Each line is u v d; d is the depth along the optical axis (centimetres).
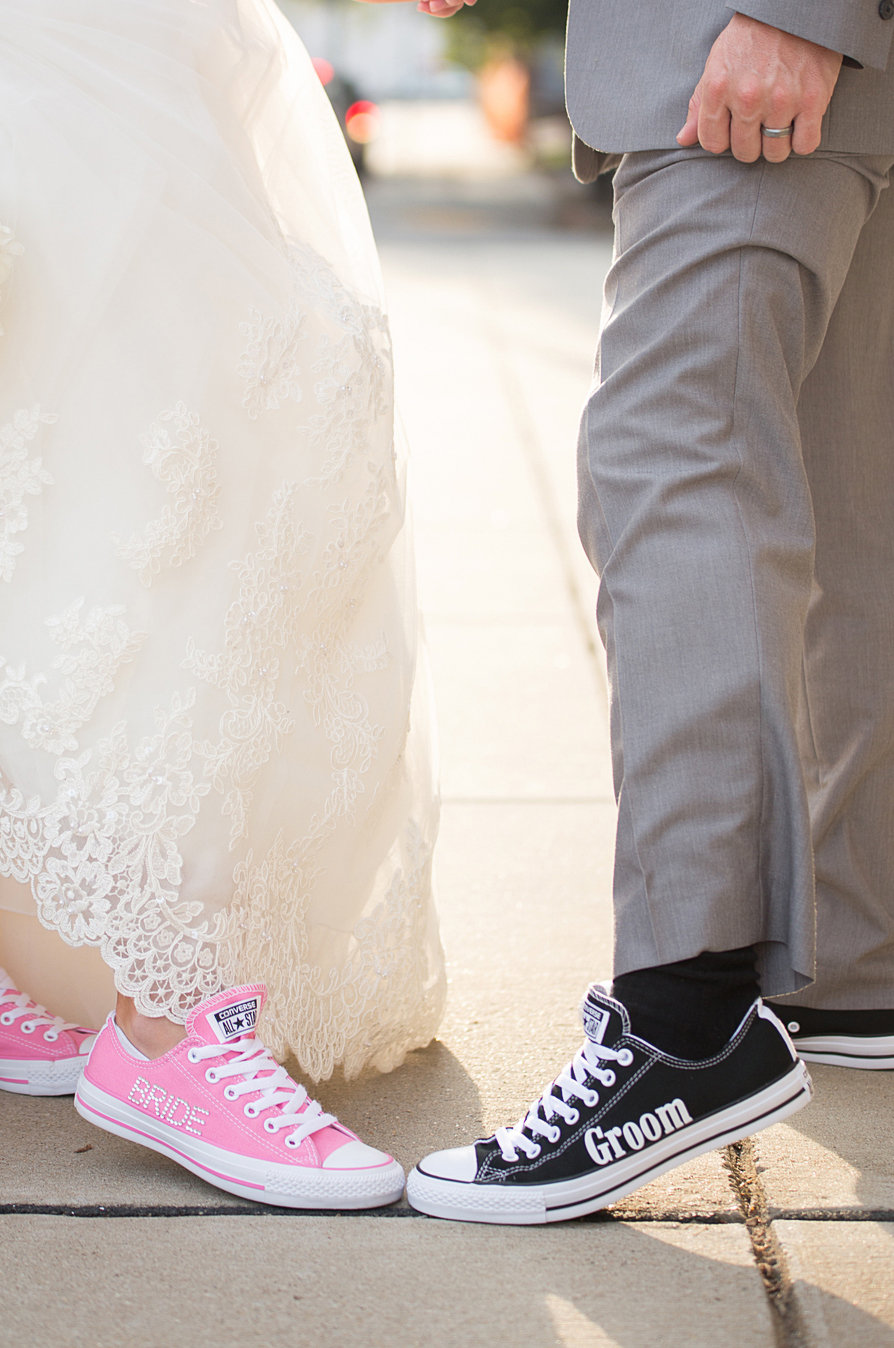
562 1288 127
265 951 147
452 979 192
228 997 142
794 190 137
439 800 174
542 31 1922
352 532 149
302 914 154
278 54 151
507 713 297
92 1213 139
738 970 134
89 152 135
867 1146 152
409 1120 158
